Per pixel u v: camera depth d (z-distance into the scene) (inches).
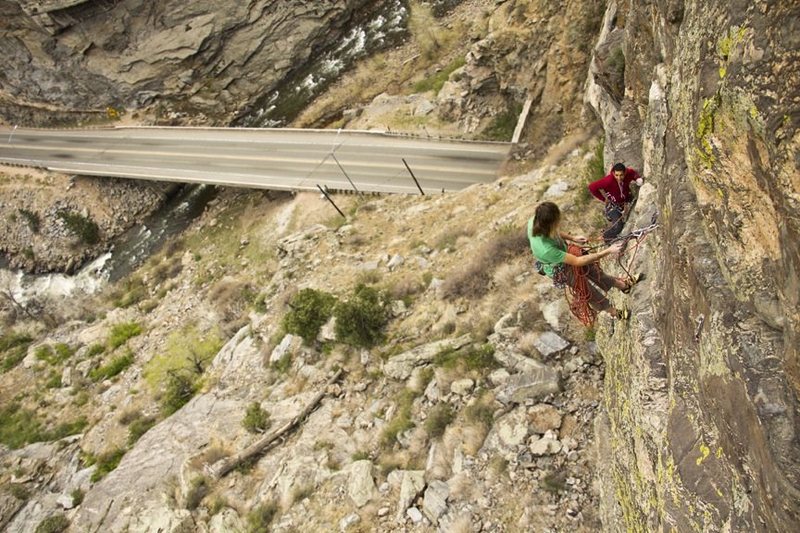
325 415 690.8
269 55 2226.9
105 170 1977.1
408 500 482.9
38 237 1978.3
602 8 1243.2
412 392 601.0
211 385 975.0
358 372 729.0
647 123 306.2
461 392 546.9
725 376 168.7
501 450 459.5
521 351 537.6
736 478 172.9
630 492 267.4
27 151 2201.0
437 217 1112.8
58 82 2289.6
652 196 288.7
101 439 1069.1
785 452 138.0
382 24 2190.0
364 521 497.7
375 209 1330.0
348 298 905.5
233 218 1737.2
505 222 863.1
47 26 2140.7
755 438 153.2
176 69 2235.5
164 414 1028.5
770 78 130.3
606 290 271.6
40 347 1471.5
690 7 185.5
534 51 1438.2
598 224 628.4
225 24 2186.3
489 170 1439.5
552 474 426.6
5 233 2004.2
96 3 2128.4
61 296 1849.2
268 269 1363.2
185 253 1713.8
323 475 579.8
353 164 1617.9
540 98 1464.1
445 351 618.5
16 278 1948.8
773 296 147.8
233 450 733.3
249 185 1697.8
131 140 2096.5
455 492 454.9
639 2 358.0
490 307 649.0
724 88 150.0
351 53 2174.0
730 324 165.8
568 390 478.6
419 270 893.8
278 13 2196.1
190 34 2182.6
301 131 1839.3
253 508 611.8
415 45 2039.9
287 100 2166.6
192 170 1844.2
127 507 762.2
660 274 238.1
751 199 150.2
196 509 672.4
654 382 239.6
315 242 1222.9
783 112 126.6
